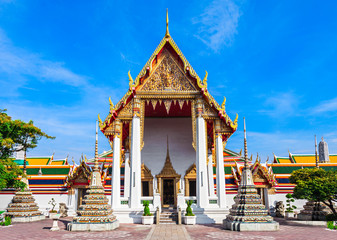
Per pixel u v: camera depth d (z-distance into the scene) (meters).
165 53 23.25
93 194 17.22
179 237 13.63
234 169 28.64
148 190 26.66
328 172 20.31
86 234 14.84
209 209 20.69
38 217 22.86
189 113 27.92
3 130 22.61
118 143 22.20
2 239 13.39
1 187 20.17
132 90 22.20
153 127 28.58
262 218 16.06
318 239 12.82
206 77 22.52
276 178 28.22
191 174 26.84
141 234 14.71
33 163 38.44
